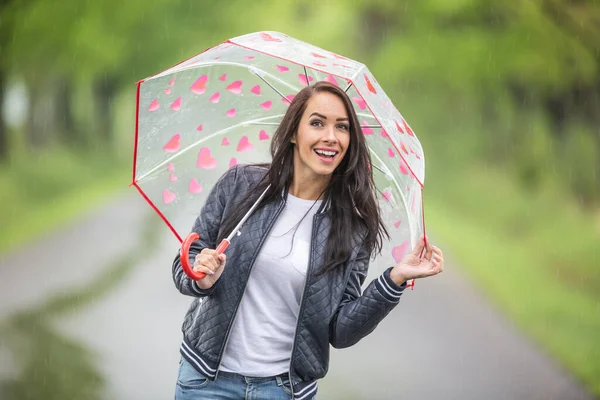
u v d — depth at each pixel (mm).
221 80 6418
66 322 14234
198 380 5836
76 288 17391
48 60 40062
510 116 36125
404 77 38750
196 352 5809
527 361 12953
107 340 13109
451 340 14234
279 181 5832
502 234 29969
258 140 6512
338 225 5773
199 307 5906
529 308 17281
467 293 18781
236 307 5719
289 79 6441
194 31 41469
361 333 5777
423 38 36562
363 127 6340
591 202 32688
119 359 12062
